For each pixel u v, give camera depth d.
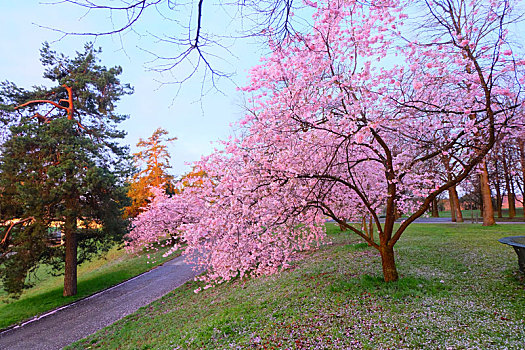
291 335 5.79
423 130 7.47
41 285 19.41
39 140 14.91
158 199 15.61
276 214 7.83
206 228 8.83
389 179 8.04
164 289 15.28
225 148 8.80
